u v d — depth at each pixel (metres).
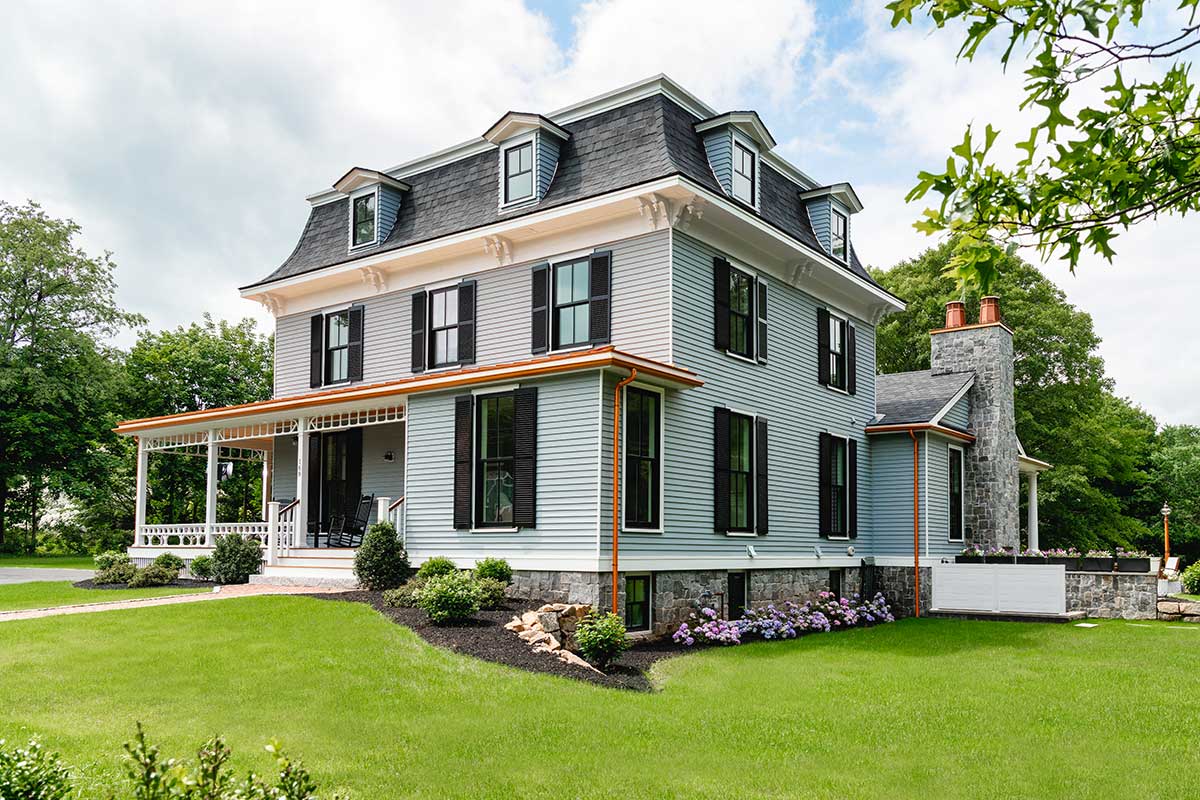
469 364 16.62
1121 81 3.29
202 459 40.25
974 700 9.57
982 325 23.36
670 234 14.66
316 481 19.56
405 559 14.84
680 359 14.70
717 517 15.45
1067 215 3.67
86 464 35.19
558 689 9.27
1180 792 6.41
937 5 3.43
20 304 34.97
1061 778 6.75
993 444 22.70
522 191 16.47
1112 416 42.34
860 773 6.86
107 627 11.26
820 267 18.42
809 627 16.66
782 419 17.73
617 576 13.02
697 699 9.46
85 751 6.78
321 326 19.44
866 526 20.67
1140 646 13.96
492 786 6.34
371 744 7.22
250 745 7.06
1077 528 37.62
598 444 13.20
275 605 12.69
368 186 18.83
